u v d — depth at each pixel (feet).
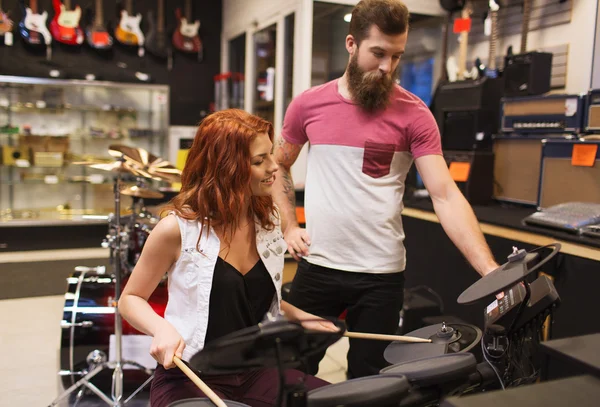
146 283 4.53
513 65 10.19
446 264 9.23
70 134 18.24
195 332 4.37
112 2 19.75
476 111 10.42
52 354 10.03
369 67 5.54
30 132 17.78
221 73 21.57
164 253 4.45
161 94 19.17
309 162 6.21
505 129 10.18
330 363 9.90
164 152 19.40
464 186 10.42
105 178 18.47
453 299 9.10
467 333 4.46
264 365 3.22
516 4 11.61
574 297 6.88
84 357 8.44
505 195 10.33
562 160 8.70
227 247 4.51
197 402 3.60
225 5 20.99
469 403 2.36
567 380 2.61
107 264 16.02
